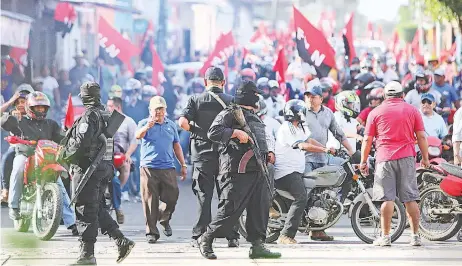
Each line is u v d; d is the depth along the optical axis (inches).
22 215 1368.1
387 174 1209.4
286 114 1248.8
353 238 1328.7
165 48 2982.3
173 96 2397.9
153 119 1290.6
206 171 1195.9
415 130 1226.6
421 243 1259.2
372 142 1300.4
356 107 1494.8
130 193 1959.9
